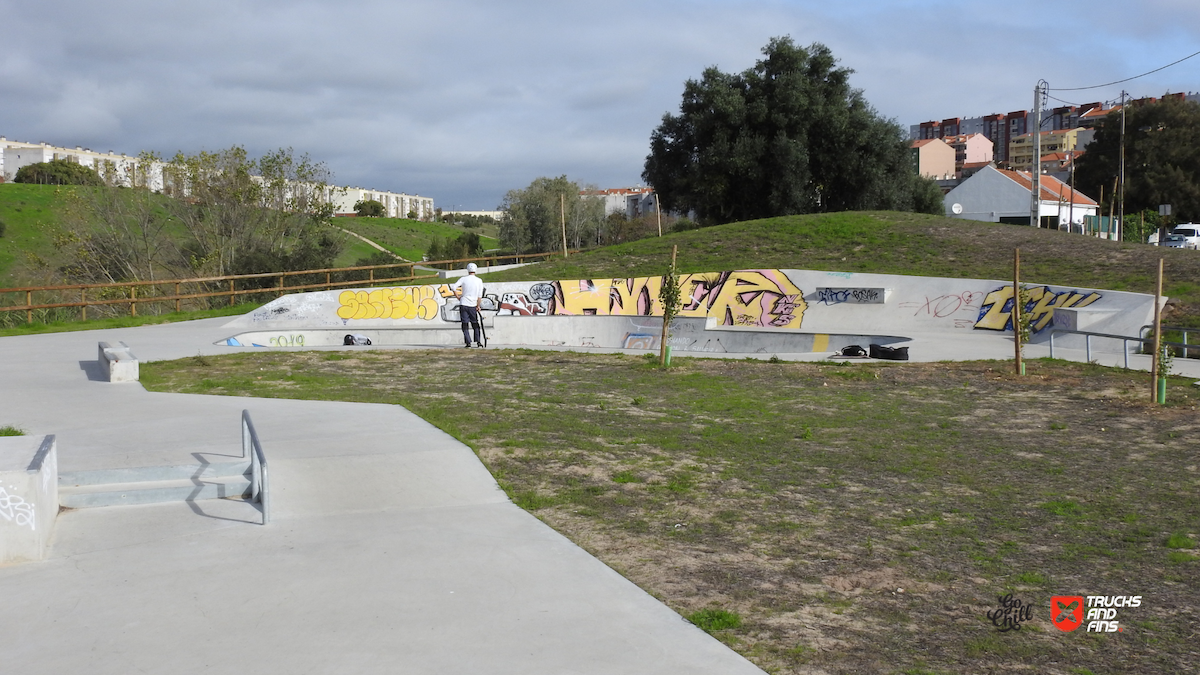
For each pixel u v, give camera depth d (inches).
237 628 190.5
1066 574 233.3
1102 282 934.4
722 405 480.1
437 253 2341.3
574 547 249.0
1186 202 2417.6
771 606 208.2
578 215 2610.7
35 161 4298.7
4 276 1659.7
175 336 857.5
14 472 229.6
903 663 178.2
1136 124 2498.8
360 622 194.4
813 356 738.8
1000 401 491.8
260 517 273.0
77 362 643.5
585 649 181.0
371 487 305.0
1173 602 214.2
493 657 176.7
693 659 177.3
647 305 1120.2
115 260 1425.9
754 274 1083.3
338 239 1647.4
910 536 264.1
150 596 209.0
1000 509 292.8
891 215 1422.2
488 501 296.8
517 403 477.1
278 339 869.2
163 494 285.1
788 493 309.1
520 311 1132.5
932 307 966.4
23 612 198.7
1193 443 385.1
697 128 1887.3
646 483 318.7
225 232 1550.2
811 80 1884.8
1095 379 549.6
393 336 891.4
